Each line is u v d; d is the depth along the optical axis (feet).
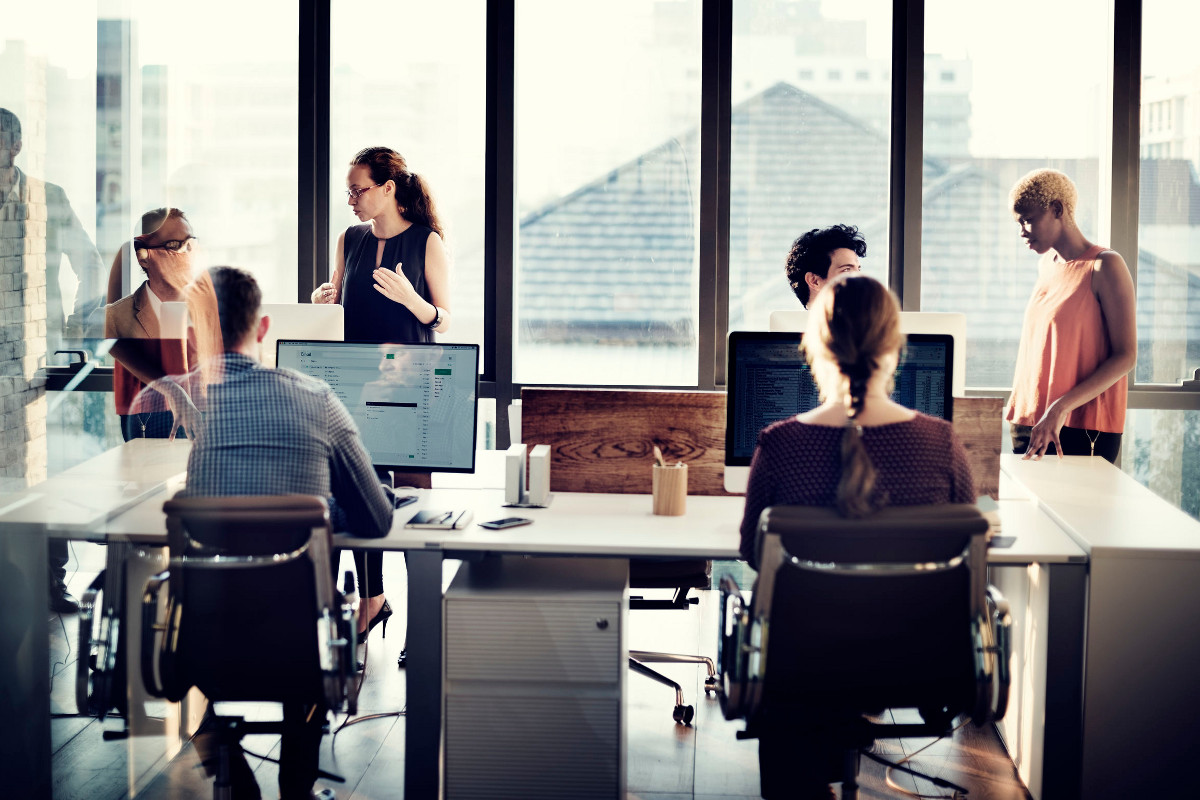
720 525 8.88
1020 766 9.61
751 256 15.31
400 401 9.69
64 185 9.48
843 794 7.75
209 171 15.20
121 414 8.91
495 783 8.29
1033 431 11.36
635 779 9.59
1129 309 11.33
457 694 8.22
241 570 7.23
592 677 8.16
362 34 15.17
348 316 13.51
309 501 7.18
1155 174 14.66
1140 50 14.49
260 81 15.12
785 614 6.77
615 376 15.70
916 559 6.66
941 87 14.83
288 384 8.13
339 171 15.38
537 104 15.21
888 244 15.16
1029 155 14.85
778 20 14.92
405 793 8.49
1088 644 8.14
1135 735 8.16
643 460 10.02
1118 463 14.94
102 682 8.03
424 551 8.36
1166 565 7.98
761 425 9.37
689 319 15.55
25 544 8.07
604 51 15.08
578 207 15.39
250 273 8.16
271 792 9.41
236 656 7.36
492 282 15.51
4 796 8.09
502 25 14.93
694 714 10.93
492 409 15.65
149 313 8.96
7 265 8.02
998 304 15.08
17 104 8.47
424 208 13.50
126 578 8.12
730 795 9.33
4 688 8.12
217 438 7.87
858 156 15.07
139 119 14.67
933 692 6.95
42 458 8.23
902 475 6.89
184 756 9.84
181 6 14.97
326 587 7.32
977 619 6.89
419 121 15.30
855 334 7.04
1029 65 14.73
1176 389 14.76
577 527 8.78
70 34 12.32
